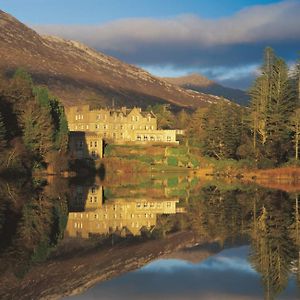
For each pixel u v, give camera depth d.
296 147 115.94
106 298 28.00
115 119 185.88
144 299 27.78
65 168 118.81
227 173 125.00
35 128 107.62
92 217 59.22
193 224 54.78
